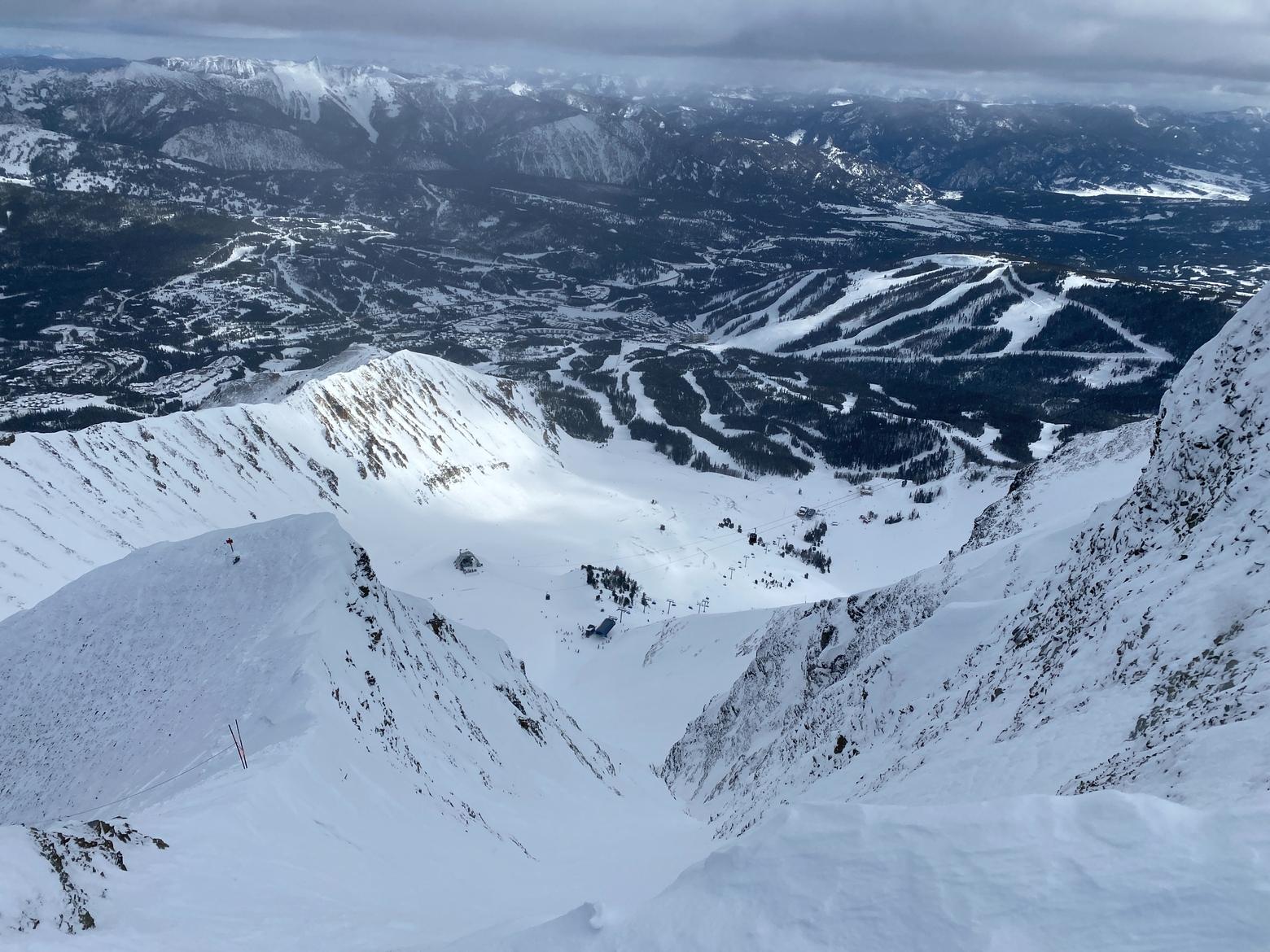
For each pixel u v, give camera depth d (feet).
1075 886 43.19
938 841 49.67
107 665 178.09
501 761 187.21
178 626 181.16
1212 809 45.85
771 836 55.62
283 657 154.10
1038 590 148.97
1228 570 95.09
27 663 184.24
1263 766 54.65
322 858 103.14
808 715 198.29
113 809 124.47
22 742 165.78
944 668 155.43
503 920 86.12
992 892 44.70
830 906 48.24
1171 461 128.16
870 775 130.31
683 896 54.19
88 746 155.74
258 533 199.72
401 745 153.48
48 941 66.39
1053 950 40.09
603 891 105.91
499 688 228.63
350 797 124.57
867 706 165.68
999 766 88.99
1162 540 118.42
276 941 75.66
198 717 148.66
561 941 54.70
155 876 83.56
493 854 133.69
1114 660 97.71
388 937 80.33
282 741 128.57
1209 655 81.41
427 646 206.59
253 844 99.45
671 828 191.72
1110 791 49.16
